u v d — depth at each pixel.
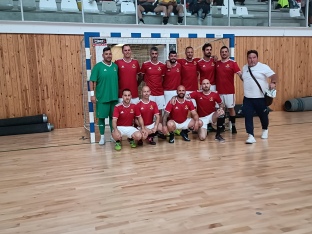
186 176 2.89
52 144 4.55
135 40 6.34
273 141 4.23
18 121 5.62
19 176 3.06
